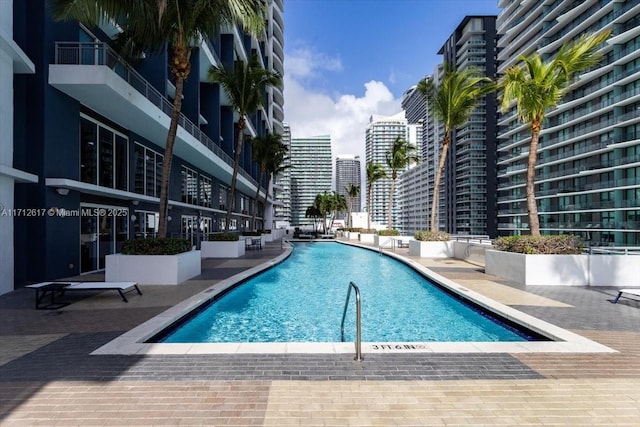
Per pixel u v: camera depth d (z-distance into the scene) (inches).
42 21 378.6
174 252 376.8
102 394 127.6
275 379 139.9
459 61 3341.5
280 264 620.4
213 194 1025.5
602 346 178.2
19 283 366.0
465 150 3312.0
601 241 1648.6
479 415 115.2
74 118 421.1
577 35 1862.7
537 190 2151.8
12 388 131.9
